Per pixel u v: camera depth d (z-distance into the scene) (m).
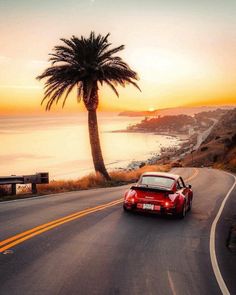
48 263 7.11
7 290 5.77
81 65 27.73
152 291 6.11
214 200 18.69
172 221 11.98
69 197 16.70
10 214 11.76
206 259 8.09
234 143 91.69
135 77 28.61
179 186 12.75
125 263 7.42
